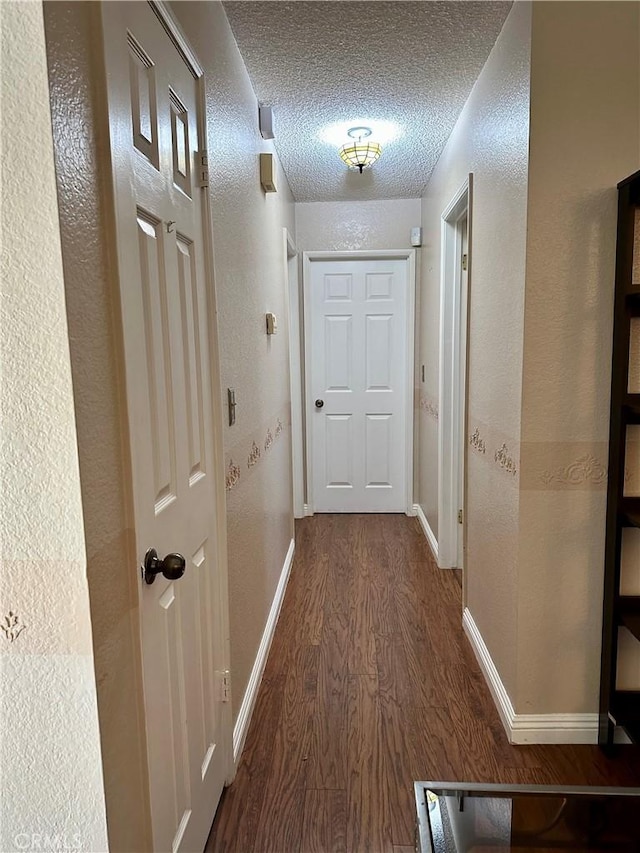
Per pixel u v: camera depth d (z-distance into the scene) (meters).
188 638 1.25
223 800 1.53
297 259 3.93
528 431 1.67
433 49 1.89
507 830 1.24
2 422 0.76
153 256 1.05
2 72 0.69
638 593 1.71
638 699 1.72
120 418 0.89
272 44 1.84
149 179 1.02
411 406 4.05
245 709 1.83
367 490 4.21
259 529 2.18
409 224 3.87
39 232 0.72
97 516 0.82
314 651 2.31
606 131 1.56
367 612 2.66
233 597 1.69
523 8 1.59
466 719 1.87
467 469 2.42
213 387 1.46
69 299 0.74
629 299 1.56
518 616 1.73
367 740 1.77
